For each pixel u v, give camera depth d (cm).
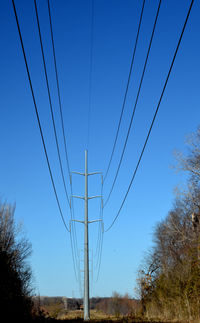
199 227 3603
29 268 2408
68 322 2895
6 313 1903
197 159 3934
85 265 3494
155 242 4916
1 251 2067
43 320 2506
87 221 3712
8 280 2002
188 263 2705
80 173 3875
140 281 3372
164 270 3347
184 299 2478
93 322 2817
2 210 2450
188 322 2267
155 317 2775
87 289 3394
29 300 2289
